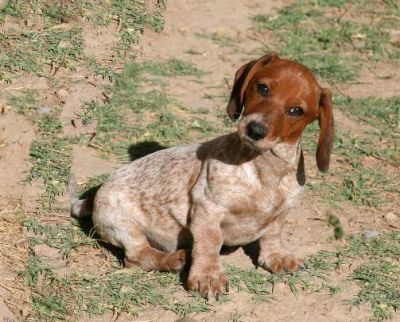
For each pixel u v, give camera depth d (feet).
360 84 47.24
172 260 30.55
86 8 47.47
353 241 34.01
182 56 47.14
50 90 41.70
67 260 31.42
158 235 31.48
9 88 41.42
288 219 35.04
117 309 29.14
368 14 54.44
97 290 29.96
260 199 29.43
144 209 31.27
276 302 30.12
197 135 40.57
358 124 43.32
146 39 47.62
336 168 39.17
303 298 30.48
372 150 40.91
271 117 27.63
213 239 29.73
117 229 31.37
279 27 51.62
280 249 31.73
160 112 41.81
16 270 30.78
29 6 46.83
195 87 44.52
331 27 52.39
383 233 34.81
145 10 49.37
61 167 36.68
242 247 33.01
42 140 38.37
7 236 32.48
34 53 43.80
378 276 32.01
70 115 40.29
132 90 43.06
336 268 32.27
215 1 52.60
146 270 31.22
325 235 34.22
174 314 29.04
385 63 49.67
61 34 45.39
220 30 50.11
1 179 35.58
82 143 38.65
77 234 32.83
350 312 30.09
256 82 28.58
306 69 28.81
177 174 31.04
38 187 35.29
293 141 28.89
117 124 40.29
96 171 36.78
